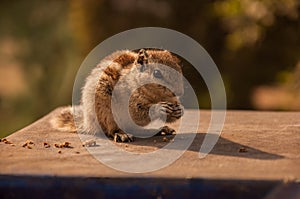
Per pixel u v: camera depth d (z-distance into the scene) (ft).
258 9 63.05
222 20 71.92
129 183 22.59
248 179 22.35
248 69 75.10
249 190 22.30
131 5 76.07
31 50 86.79
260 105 74.59
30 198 23.02
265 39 70.90
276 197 22.17
